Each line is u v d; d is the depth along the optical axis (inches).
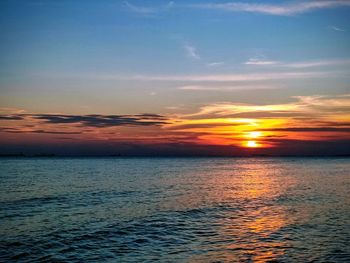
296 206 1497.3
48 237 948.6
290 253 809.5
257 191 2092.8
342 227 1075.9
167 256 790.5
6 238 933.8
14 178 2935.5
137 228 1063.0
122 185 2428.6
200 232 1017.5
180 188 2255.2
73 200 1658.5
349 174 3725.4
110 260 764.0
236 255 796.6
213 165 7003.0
